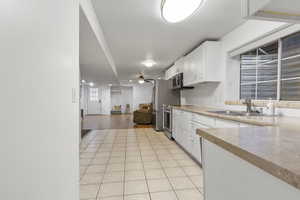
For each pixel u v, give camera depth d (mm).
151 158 2768
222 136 753
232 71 2771
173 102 5215
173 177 2088
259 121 1444
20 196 590
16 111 573
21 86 598
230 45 2637
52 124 827
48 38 790
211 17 2176
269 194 502
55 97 862
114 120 7973
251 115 1955
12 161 554
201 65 2957
